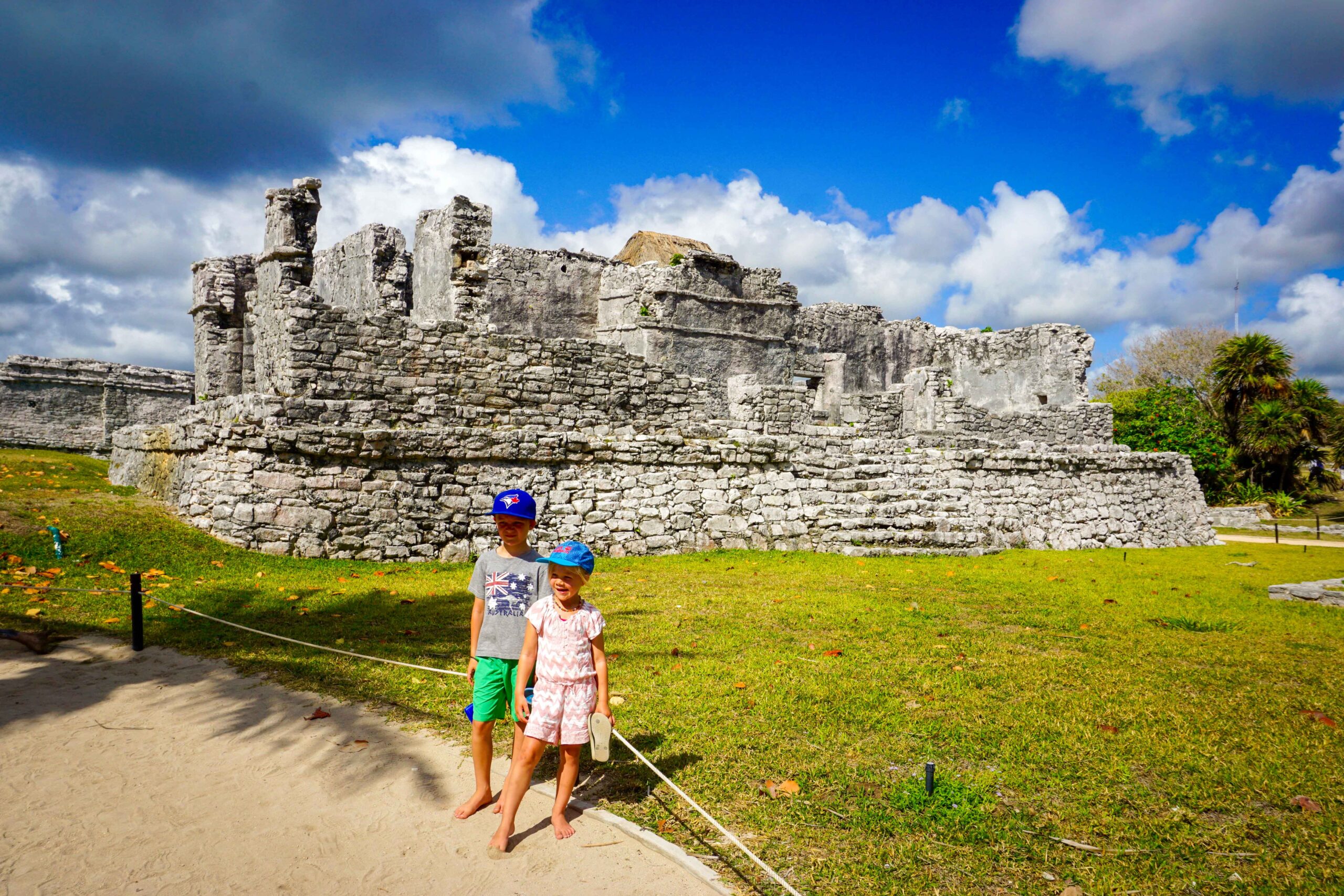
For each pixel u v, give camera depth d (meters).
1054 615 9.84
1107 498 21.08
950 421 26.61
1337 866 4.00
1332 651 8.26
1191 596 11.89
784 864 3.95
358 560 12.85
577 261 32.19
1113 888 3.78
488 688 4.41
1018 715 6.02
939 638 8.46
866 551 15.25
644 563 14.01
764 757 5.20
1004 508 18.91
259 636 7.99
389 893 3.66
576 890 3.69
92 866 3.84
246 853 4.00
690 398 17.81
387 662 6.23
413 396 14.77
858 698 6.30
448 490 13.79
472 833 4.23
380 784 4.81
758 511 16.30
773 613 9.46
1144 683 6.90
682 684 6.64
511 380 15.70
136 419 31.33
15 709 5.98
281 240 16.38
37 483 15.17
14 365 28.89
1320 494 48.12
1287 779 4.96
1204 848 4.17
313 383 13.85
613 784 4.85
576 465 15.02
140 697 6.28
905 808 4.52
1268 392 42.12
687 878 3.81
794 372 34.41
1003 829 4.32
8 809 4.43
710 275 32.03
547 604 4.26
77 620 8.40
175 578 10.51
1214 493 41.81
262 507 12.36
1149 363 58.41
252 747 5.35
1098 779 4.93
